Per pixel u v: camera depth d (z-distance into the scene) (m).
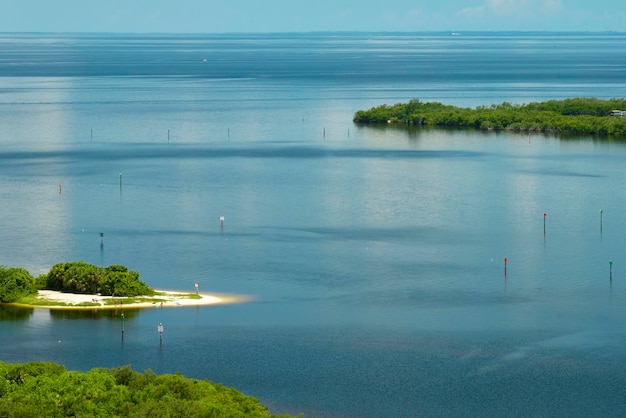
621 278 195.62
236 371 144.62
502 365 147.50
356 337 159.00
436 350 153.38
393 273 198.88
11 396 115.44
